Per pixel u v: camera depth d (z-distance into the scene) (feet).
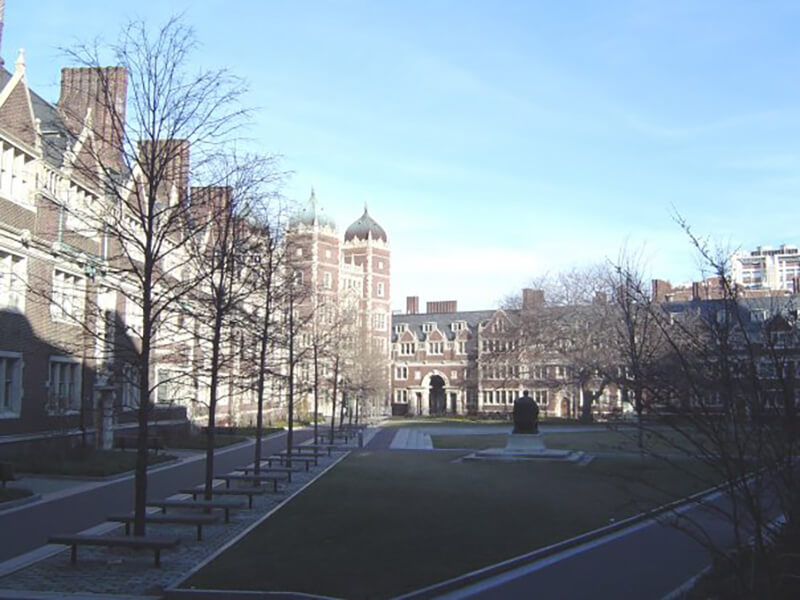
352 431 181.16
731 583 35.45
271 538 50.80
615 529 57.52
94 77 100.12
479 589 40.19
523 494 74.95
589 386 228.22
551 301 236.22
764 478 28.22
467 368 334.24
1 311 87.86
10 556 44.45
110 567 42.16
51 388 101.40
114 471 84.99
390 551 47.14
